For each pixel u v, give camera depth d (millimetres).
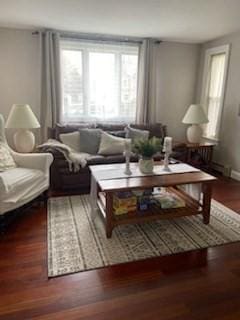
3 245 2225
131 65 4539
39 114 4168
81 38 4156
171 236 2410
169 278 1853
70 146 3801
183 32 4031
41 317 1496
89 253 2121
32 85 4176
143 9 2996
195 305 1608
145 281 1816
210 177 2545
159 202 2594
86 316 1508
